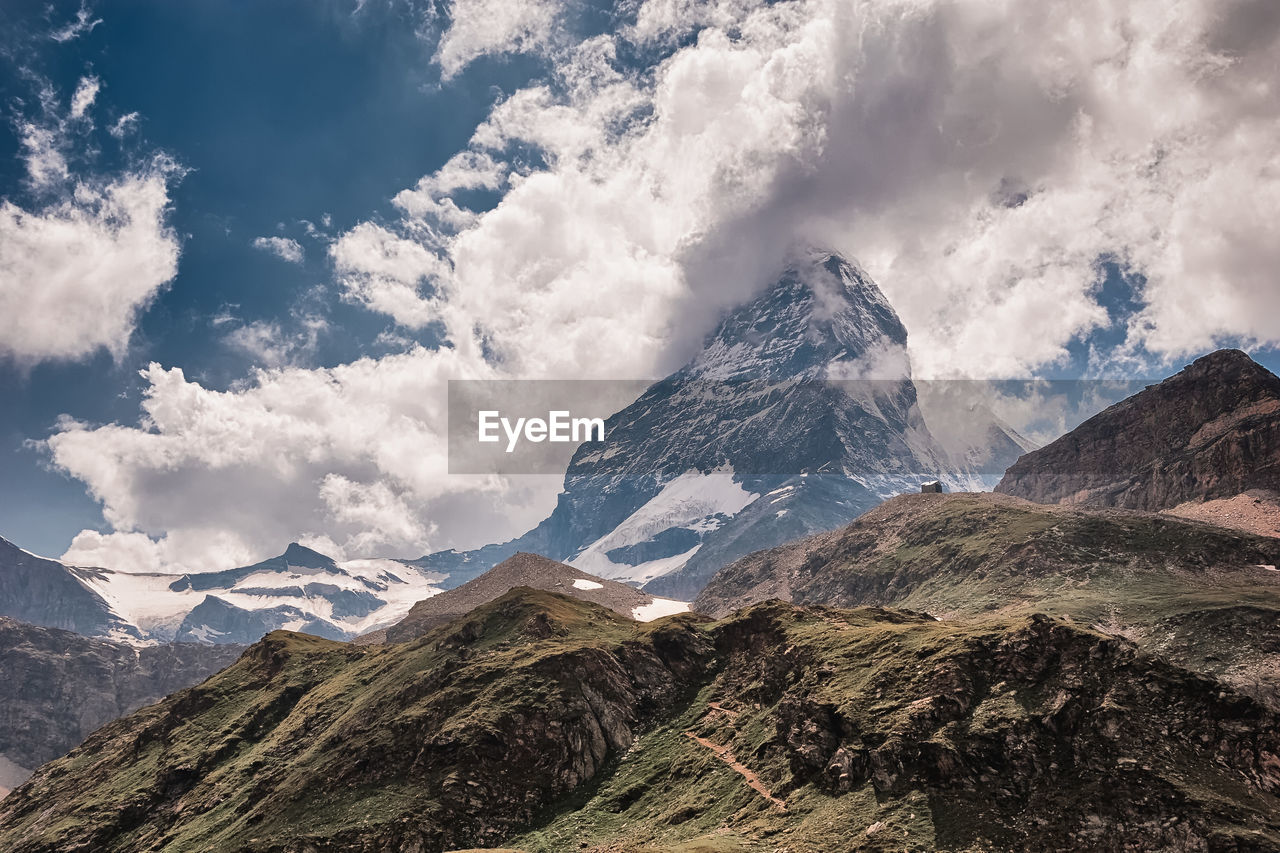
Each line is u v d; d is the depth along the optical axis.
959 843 194.38
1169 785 194.38
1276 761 197.62
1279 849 177.88
